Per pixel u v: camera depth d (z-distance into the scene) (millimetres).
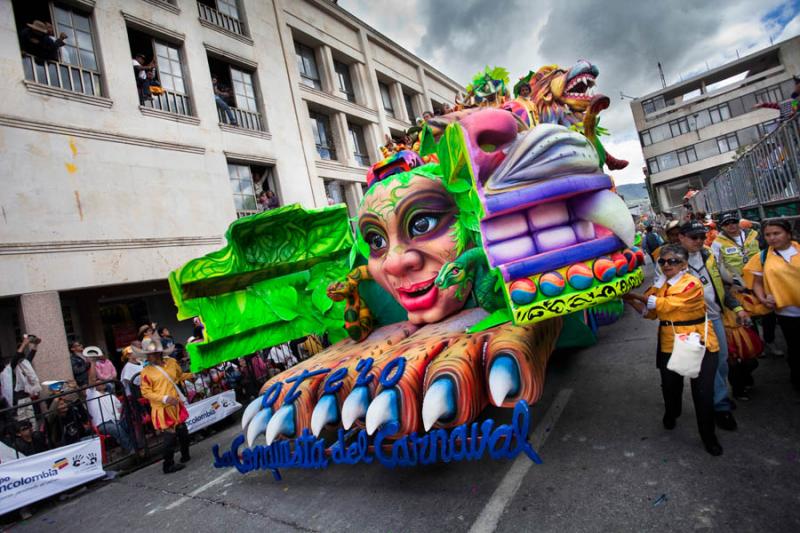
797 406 3291
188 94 11641
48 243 8227
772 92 33719
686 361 2844
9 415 4969
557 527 2529
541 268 2855
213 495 4098
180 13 11727
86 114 9188
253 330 4973
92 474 5051
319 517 3252
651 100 37656
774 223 3348
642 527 2379
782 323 3412
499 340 2996
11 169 8023
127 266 9273
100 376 7074
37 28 8734
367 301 4602
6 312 8727
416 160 4164
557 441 3574
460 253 3705
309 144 14633
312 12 16438
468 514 2852
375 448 3068
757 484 2516
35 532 4137
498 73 5605
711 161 35469
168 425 5082
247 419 3900
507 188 2914
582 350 5945
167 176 10344
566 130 2961
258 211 12570
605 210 2914
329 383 3486
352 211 16422
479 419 4320
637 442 3271
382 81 19969
